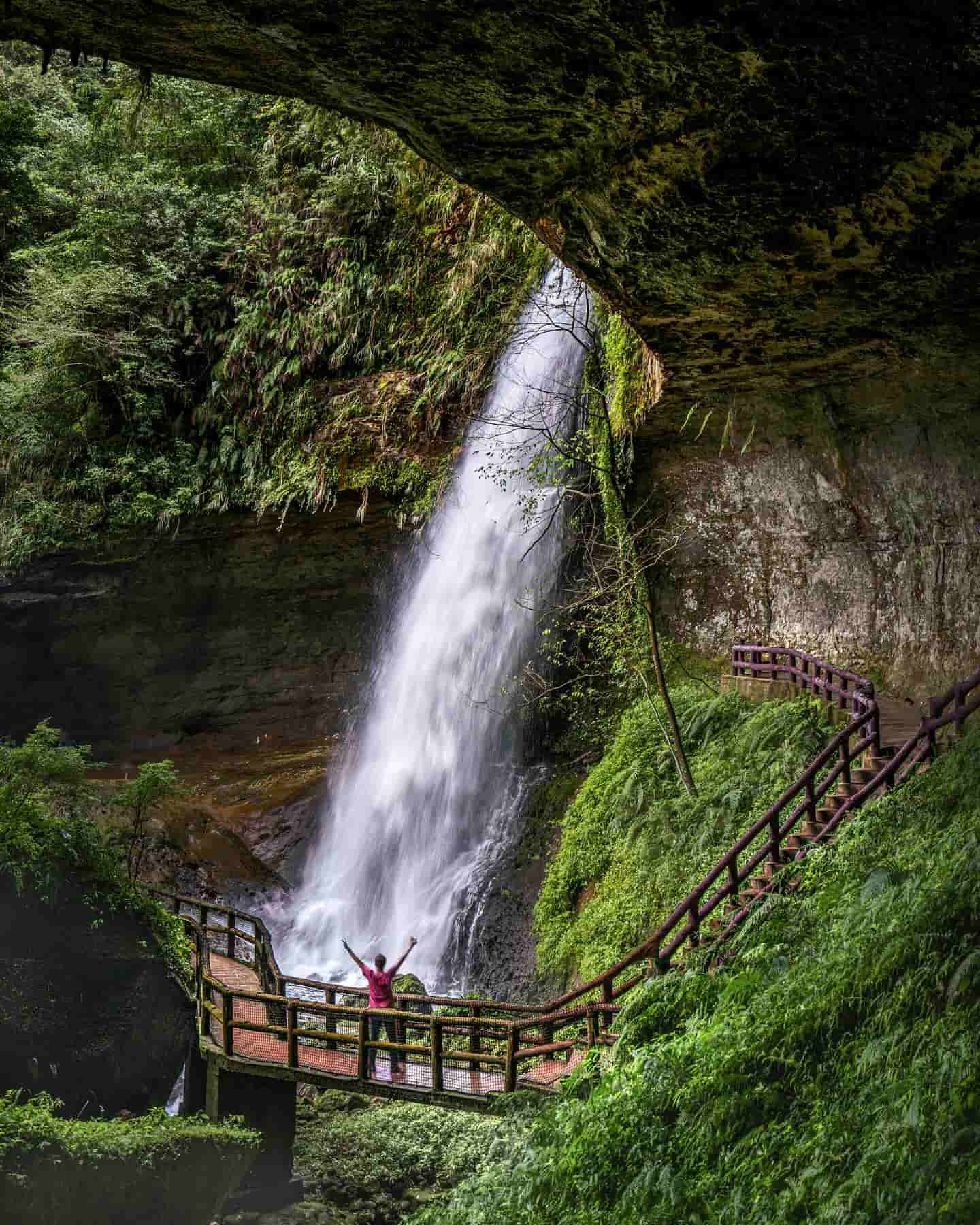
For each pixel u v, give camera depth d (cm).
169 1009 1431
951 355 1408
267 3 757
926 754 1187
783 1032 847
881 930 893
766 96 866
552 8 764
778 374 1545
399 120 935
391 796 2358
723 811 1587
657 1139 843
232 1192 1195
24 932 1360
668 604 2122
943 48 786
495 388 2295
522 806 2105
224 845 2256
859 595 1884
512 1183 926
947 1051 703
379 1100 1453
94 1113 1342
